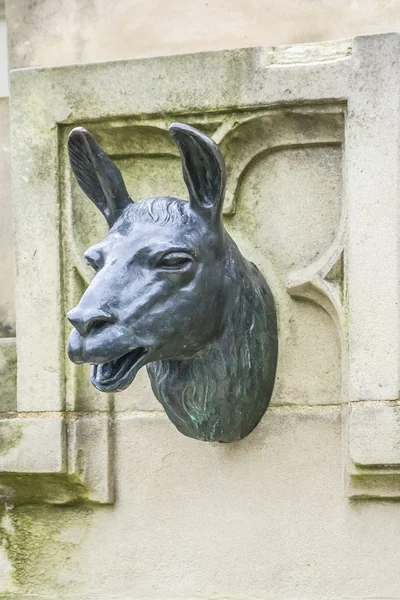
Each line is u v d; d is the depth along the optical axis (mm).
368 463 5652
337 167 5938
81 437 6211
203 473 6105
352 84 5758
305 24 6344
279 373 6004
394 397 5641
